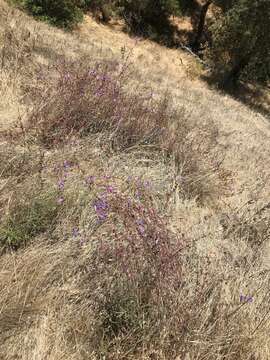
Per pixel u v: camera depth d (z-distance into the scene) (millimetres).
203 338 2961
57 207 3826
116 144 5535
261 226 5012
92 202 4023
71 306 3092
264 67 23453
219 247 4387
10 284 2988
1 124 5145
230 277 3695
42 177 4117
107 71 7188
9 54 7203
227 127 10445
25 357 2688
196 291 3236
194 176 5609
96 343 2943
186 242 3855
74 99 5512
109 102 5758
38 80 6566
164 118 6402
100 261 3385
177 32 27125
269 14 20562
